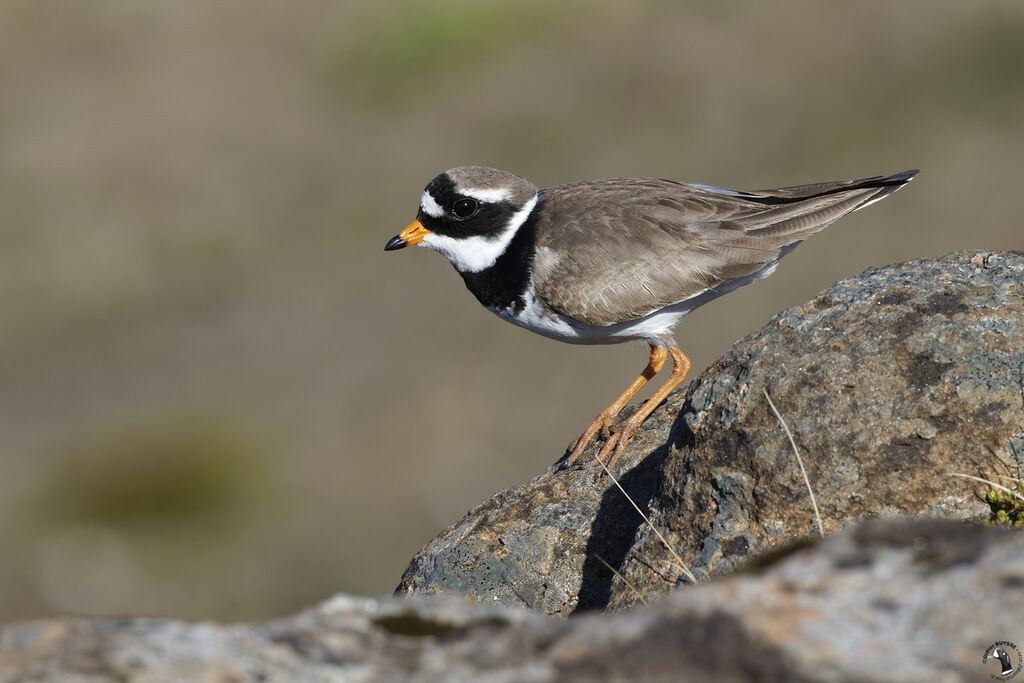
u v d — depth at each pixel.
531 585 7.06
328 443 19.08
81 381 21.48
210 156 25.14
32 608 18.34
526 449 18.03
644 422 8.25
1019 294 5.99
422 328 20.22
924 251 19.00
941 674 3.54
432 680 3.79
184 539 18.75
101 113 26.50
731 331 18.28
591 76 24.50
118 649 3.82
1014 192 19.61
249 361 20.84
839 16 24.08
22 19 29.00
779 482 5.80
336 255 22.53
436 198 8.74
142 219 24.20
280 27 28.00
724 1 25.38
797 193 8.48
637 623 3.89
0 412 21.38
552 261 8.39
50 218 24.45
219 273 23.03
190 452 19.69
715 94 23.20
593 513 7.26
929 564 3.95
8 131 26.28
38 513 19.55
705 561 5.78
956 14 23.31
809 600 3.85
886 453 5.73
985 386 5.77
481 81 25.25
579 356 18.89
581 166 22.55
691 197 8.49
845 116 21.98
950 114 21.41
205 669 3.77
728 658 3.67
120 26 28.62
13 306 23.03
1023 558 3.87
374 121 25.06
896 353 5.87
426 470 18.27
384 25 26.98
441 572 7.30
